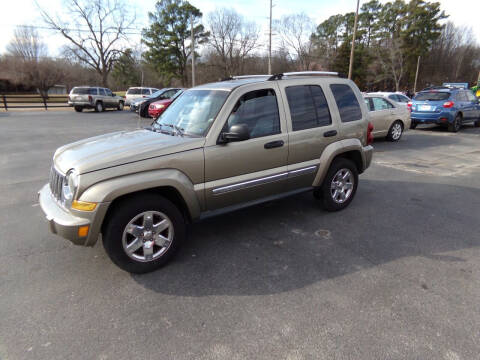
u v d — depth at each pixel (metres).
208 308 2.56
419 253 3.41
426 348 2.13
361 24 60.59
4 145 9.87
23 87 52.19
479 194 5.39
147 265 3.03
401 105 10.76
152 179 2.86
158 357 2.08
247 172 3.49
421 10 50.84
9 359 2.05
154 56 48.06
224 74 53.91
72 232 2.68
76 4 41.34
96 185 2.68
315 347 2.15
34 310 2.53
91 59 45.47
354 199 5.14
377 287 2.82
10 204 4.91
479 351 2.10
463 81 64.75
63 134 12.20
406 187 5.79
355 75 50.28
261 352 2.11
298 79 3.96
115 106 25.38
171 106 4.23
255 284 2.88
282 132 3.70
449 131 12.97
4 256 3.36
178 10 46.59
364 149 4.62
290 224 4.17
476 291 2.75
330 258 3.32
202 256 3.38
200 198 3.22
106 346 2.17
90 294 2.74
